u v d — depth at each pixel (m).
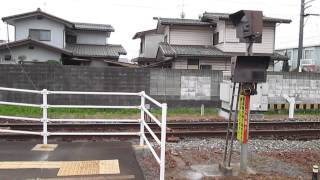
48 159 6.72
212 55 25.84
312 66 39.69
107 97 17.77
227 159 7.89
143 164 6.95
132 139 9.97
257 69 6.36
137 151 7.54
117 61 31.95
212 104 18.52
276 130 11.67
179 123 12.52
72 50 31.14
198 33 28.84
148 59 34.38
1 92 17.30
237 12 6.61
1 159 6.64
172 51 26.38
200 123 12.55
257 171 7.08
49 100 17.47
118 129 11.40
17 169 6.05
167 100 18.25
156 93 18.17
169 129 11.29
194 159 7.88
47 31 30.28
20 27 29.92
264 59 6.34
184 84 18.31
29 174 5.82
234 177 6.55
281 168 7.39
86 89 17.69
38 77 17.44
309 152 9.13
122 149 7.61
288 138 11.23
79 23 35.00
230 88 15.16
